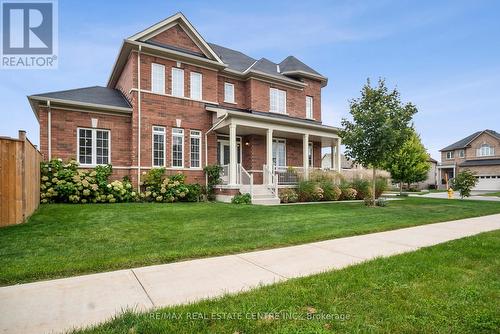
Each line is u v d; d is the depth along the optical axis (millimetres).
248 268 4312
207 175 15828
